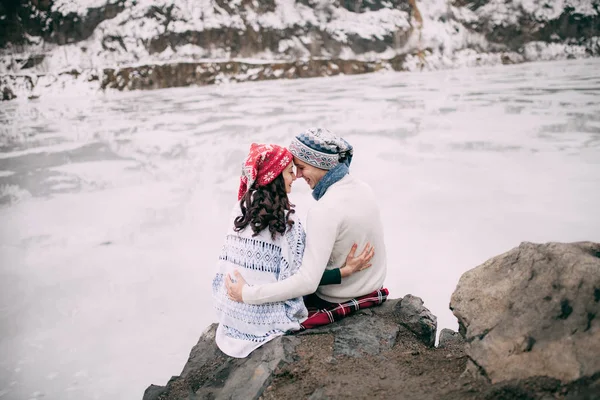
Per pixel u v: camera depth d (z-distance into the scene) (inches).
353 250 97.7
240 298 94.8
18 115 503.2
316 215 94.3
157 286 176.6
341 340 94.1
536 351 74.4
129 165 324.5
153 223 233.5
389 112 455.5
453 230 211.8
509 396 72.3
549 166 287.3
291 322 96.4
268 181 94.7
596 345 71.5
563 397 69.2
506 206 233.8
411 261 187.2
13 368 131.9
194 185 284.5
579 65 777.6
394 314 101.6
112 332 147.9
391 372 85.5
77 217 242.2
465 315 85.7
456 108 460.1
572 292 78.1
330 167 96.5
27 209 255.0
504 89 556.1
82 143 378.0
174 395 94.8
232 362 95.5
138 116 476.4
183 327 150.4
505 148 326.0
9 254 203.6
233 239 97.8
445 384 79.7
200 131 405.4
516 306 81.2
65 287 175.9
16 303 165.2
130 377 128.0
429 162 304.3
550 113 418.3
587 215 219.9
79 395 121.6
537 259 84.8
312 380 85.5
